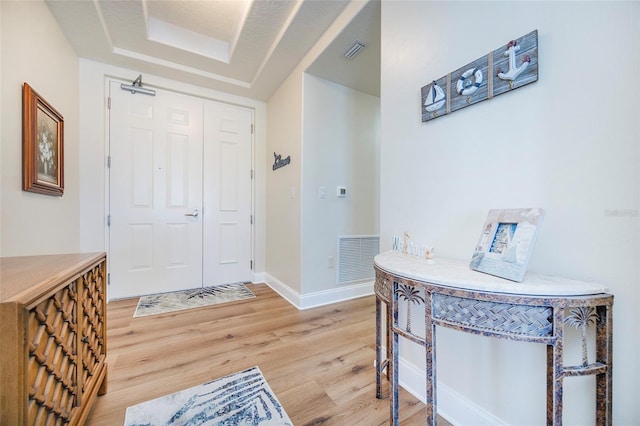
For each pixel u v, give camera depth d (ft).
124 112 8.67
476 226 3.59
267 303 8.59
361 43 6.68
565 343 2.80
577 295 2.27
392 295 3.20
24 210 4.94
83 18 6.28
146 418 3.72
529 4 3.05
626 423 2.43
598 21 2.55
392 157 4.97
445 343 3.99
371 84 9.00
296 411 3.90
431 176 4.23
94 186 8.10
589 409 2.68
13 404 1.94
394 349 3.21
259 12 6.35
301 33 6.91
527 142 3.08
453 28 3.90
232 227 10.61
